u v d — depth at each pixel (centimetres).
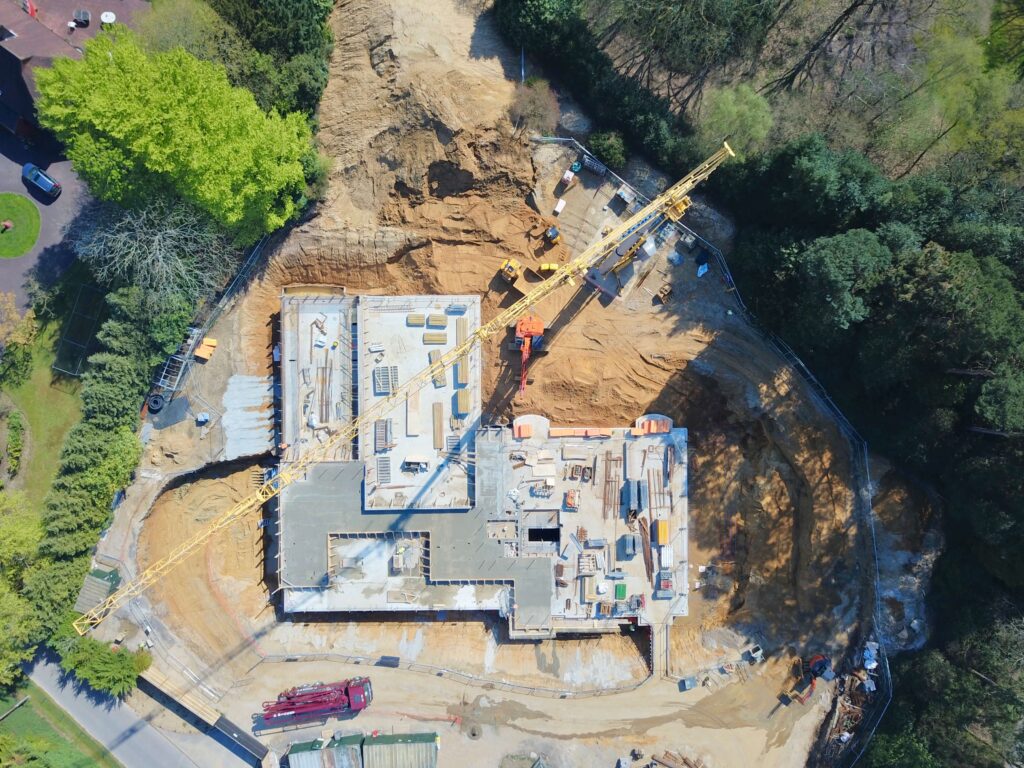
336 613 6022
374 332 5809
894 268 4750
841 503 5572
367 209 5691
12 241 5388
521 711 5734
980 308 4369
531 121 5500
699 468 6025
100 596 5506
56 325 5447
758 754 5603
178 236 5047
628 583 5875
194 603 5781
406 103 5422
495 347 5847
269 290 5806
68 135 4669
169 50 4847
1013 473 4522
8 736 5350
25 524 5272
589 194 5638
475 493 5828
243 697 5706
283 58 5247
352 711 5703
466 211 5691
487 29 5512
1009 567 4819
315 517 5850
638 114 5319
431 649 5884
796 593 5772
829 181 4800
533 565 5872
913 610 5472
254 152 4931
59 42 5103
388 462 5831
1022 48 5000
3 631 5103
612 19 5212
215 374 5719
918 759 5000
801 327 5191
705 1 4969
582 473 5888
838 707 5522
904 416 5162
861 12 5125
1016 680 4822
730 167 5297
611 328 5766
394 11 5441
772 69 5234
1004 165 4953
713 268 5650
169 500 5853
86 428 5284
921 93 5069
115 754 5578
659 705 5728
